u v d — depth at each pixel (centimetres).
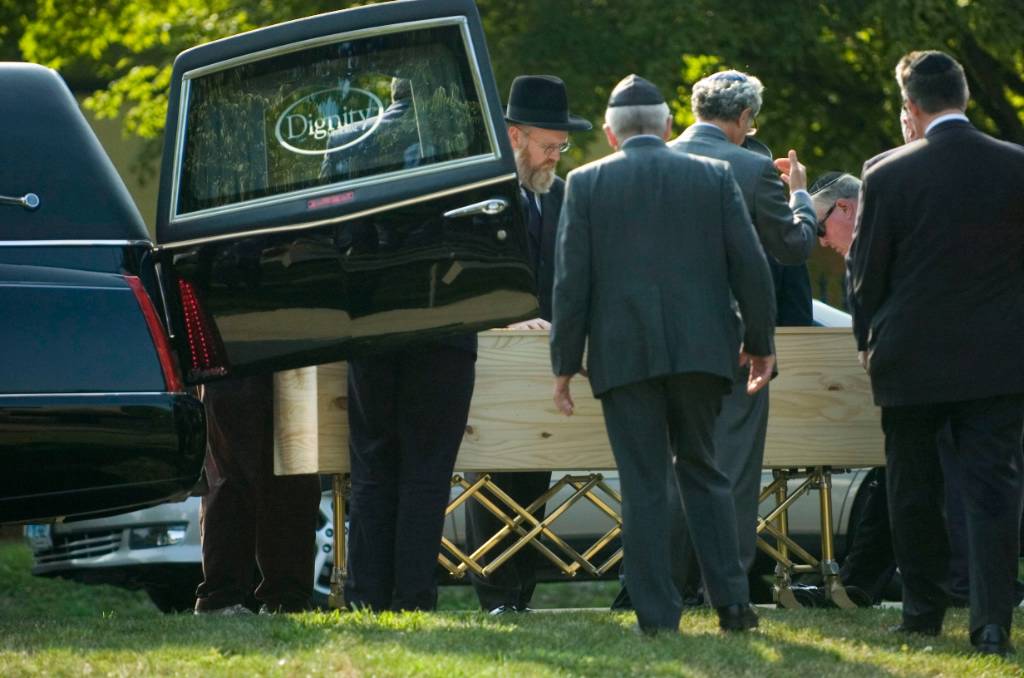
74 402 1357
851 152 3772
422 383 1518
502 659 1201
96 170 1420
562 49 3425
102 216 1407
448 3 1443
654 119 1418
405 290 1445
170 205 1448
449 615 1486
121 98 4481
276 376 1614
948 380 1392
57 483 1357
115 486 1373
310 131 1447
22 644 1288
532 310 1457
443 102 1440
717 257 1381
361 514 1552
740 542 1528
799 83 3791
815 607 1772
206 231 1438
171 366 1398
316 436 1603
